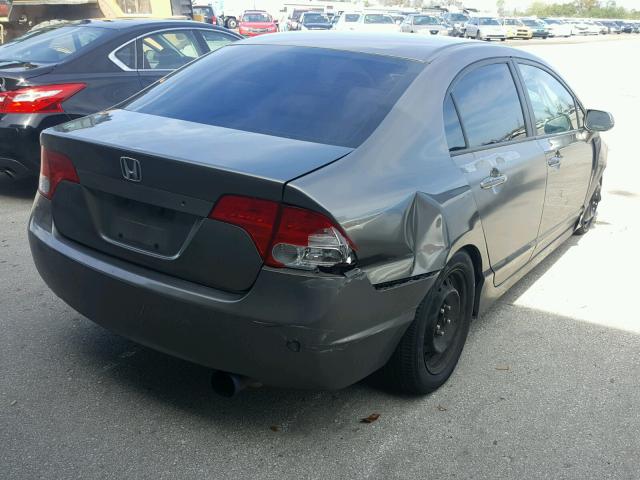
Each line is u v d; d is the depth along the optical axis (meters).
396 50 3.67
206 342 2.73
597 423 3.31
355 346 2.73
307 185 2.58
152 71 7.04
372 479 2.79
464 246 3.37
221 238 2.65
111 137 3.02
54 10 11.65
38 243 3.25
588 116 5.19
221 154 2.77
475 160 3.52
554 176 4.56
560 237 5.21
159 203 2.79
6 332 3.83
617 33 75.44
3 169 6.27
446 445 3.04
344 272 2.63
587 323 4.47
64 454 2.82
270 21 39.25
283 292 2.58
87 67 6.50
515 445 3.08
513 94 4.20
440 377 3.46
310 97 3.30
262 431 3.05
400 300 2.89
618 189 8.36
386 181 2.88
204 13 33.53
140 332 2.92
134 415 3.12
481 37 45.91
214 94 3.47
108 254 3.02
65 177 3.12
